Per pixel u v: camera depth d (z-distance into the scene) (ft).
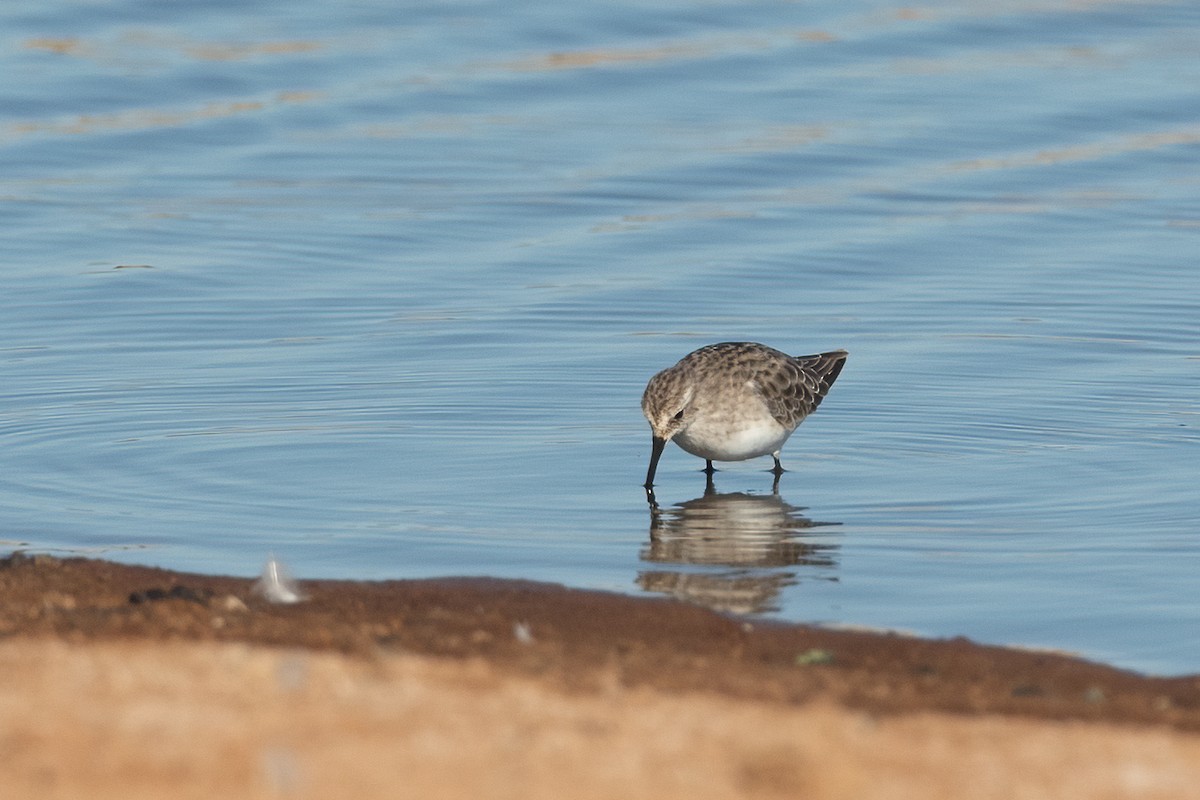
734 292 73.72
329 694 28.99
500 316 70.44
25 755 25.88
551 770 25.99
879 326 69.67
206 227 81.25
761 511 50.96
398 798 24.81
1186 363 65.10
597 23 111.24
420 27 110.01
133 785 24.97
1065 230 81.66
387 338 67.62
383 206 84.64
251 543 47.16
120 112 95.81
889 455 56.29
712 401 54.19
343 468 54.19
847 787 26.13
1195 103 98.58
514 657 34.40
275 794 24.77
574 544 47.73
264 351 66.08
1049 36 111.34
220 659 30.89
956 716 31.48
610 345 67.41
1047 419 59.26
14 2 111.24
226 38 106.73
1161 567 45.37
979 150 92.68
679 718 28.76
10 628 34.83
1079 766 27.66
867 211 84.28
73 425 57.62
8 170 88.43
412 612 39.58
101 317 69.56
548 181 88.28
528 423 59.26
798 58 106.42
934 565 45.75
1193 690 35.78
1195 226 82.28
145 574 42.39
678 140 93.97
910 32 111.14
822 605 42.57
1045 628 40.93
